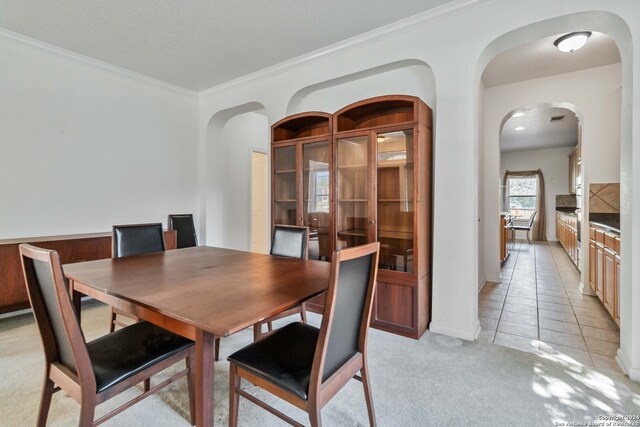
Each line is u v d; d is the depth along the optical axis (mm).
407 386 1766
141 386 1779
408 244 2523
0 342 2271
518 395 1687
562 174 8234
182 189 4148
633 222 1801
